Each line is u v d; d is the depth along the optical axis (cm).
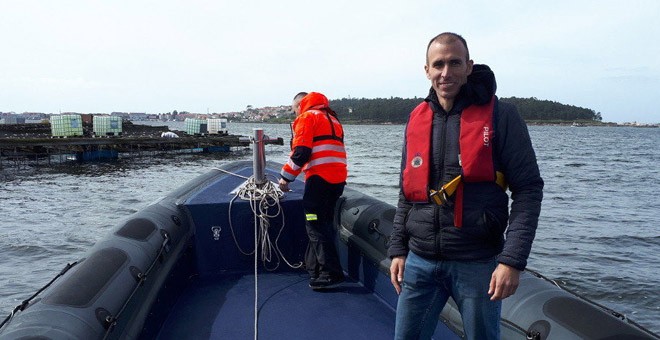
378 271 396
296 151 388
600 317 226
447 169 201
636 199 1980
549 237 1265
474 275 202
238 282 429
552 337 228
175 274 392
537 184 191
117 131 3903
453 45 195
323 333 340
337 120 417
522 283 272
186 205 439
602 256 1095
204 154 4281
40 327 226
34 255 1038
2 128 4741
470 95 199
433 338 320
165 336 335
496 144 195
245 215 444
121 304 280
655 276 960
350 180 2470
